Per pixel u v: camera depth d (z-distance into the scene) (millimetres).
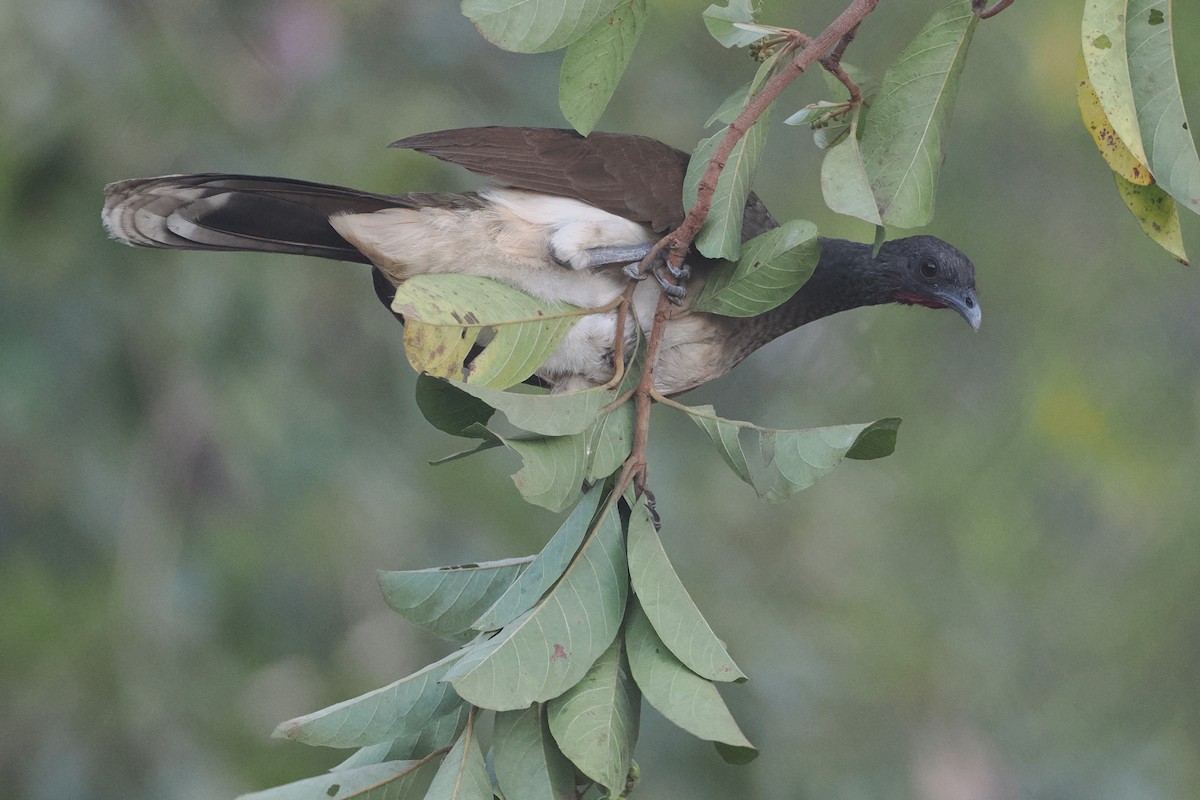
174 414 10727
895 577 13727
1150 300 13031
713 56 12703
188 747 10461
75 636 10445
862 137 5551
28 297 10375
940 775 12938
